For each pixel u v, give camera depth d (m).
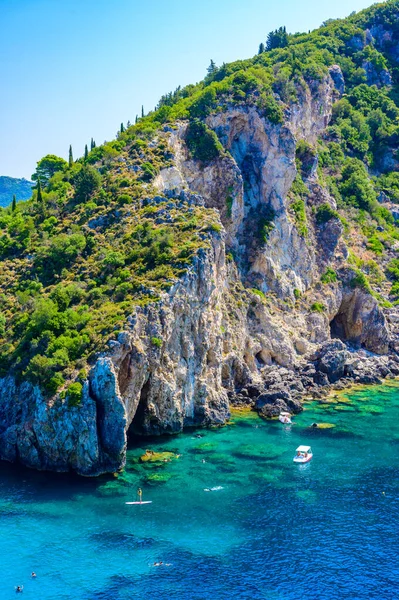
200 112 151.88
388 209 191.25
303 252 153.25
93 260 120.38
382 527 75.12
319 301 151.25
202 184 143.38
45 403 92.81
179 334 108.88
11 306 116.12
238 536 73.38
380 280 166.88
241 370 126.06
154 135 147.62
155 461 94.62
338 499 82.19
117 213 129.25
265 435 105.75
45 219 138.38
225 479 88.31
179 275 108.94
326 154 188.62
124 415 92.19
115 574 66.50
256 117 150.38
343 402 123.31
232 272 136.88
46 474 91.62
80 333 100.62
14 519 77.75
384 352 153.75
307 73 188.12
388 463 93.62
